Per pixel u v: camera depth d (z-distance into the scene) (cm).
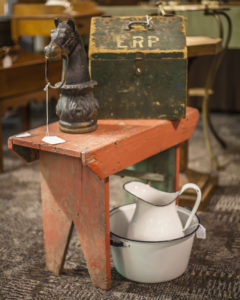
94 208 182
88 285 196
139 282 196
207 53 260
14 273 207
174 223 193
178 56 195
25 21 429
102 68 198
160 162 231
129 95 202
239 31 379
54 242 202
